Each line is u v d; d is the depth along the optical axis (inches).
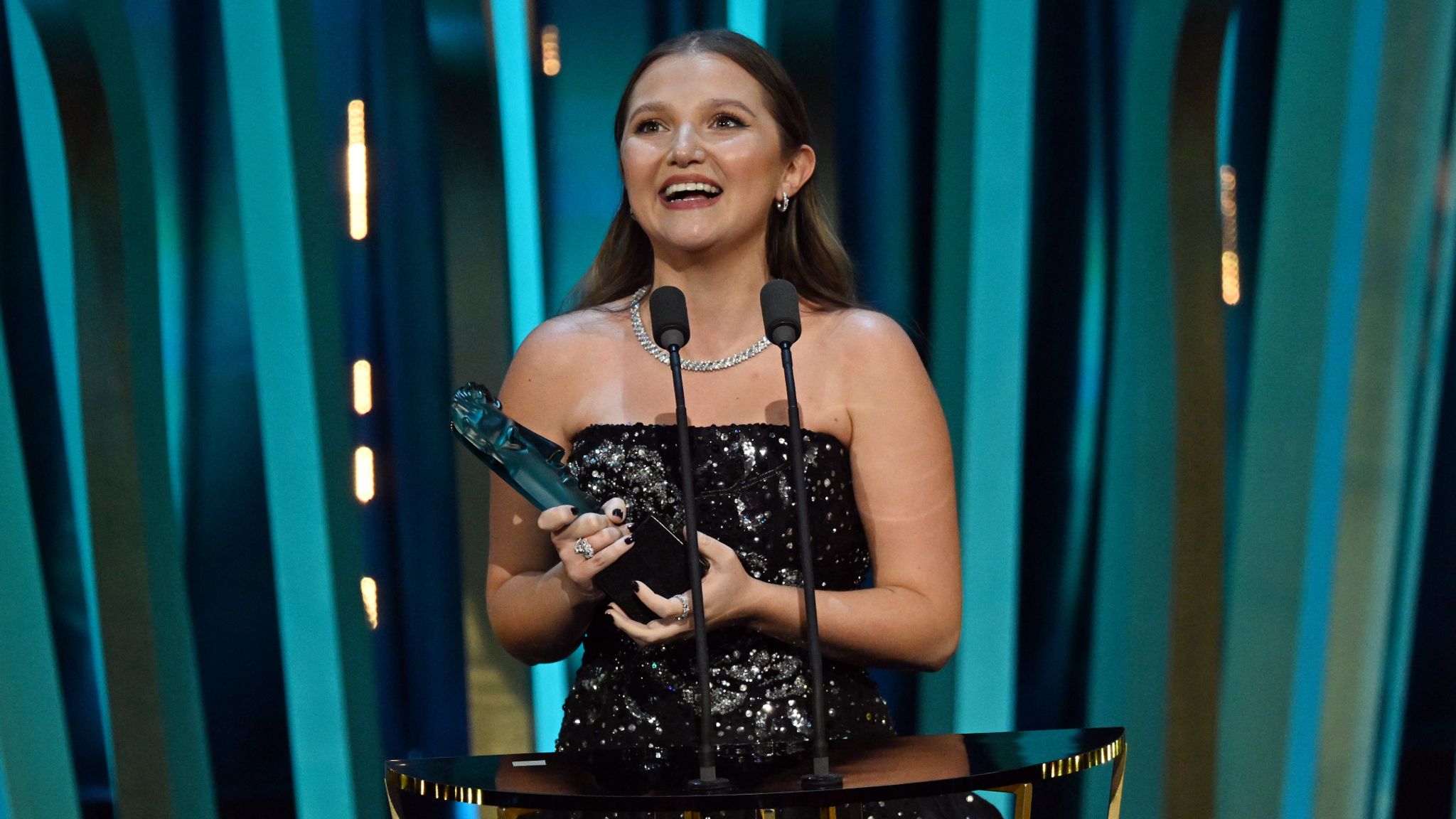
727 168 271.1
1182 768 422.0
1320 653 417.4
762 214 277.9
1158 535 426.0
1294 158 421.4
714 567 238.8
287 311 421.1
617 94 424.2
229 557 421.1
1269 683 419.2
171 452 420.5
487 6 419.8
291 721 420.2
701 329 282.0
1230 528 426.6
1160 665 424.5
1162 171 423.2
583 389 283.6
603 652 270.4
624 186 292.0
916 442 273.4
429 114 422.0
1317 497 418.9
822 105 425.7
